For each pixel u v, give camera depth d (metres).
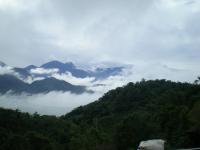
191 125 46.09
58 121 119.94
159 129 60.41
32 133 94.25
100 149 69.75
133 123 59.88
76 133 109.50
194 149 12.95
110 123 110.81
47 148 91.88
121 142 60.22
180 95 79.81
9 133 97.75
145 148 15.23
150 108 94.81
